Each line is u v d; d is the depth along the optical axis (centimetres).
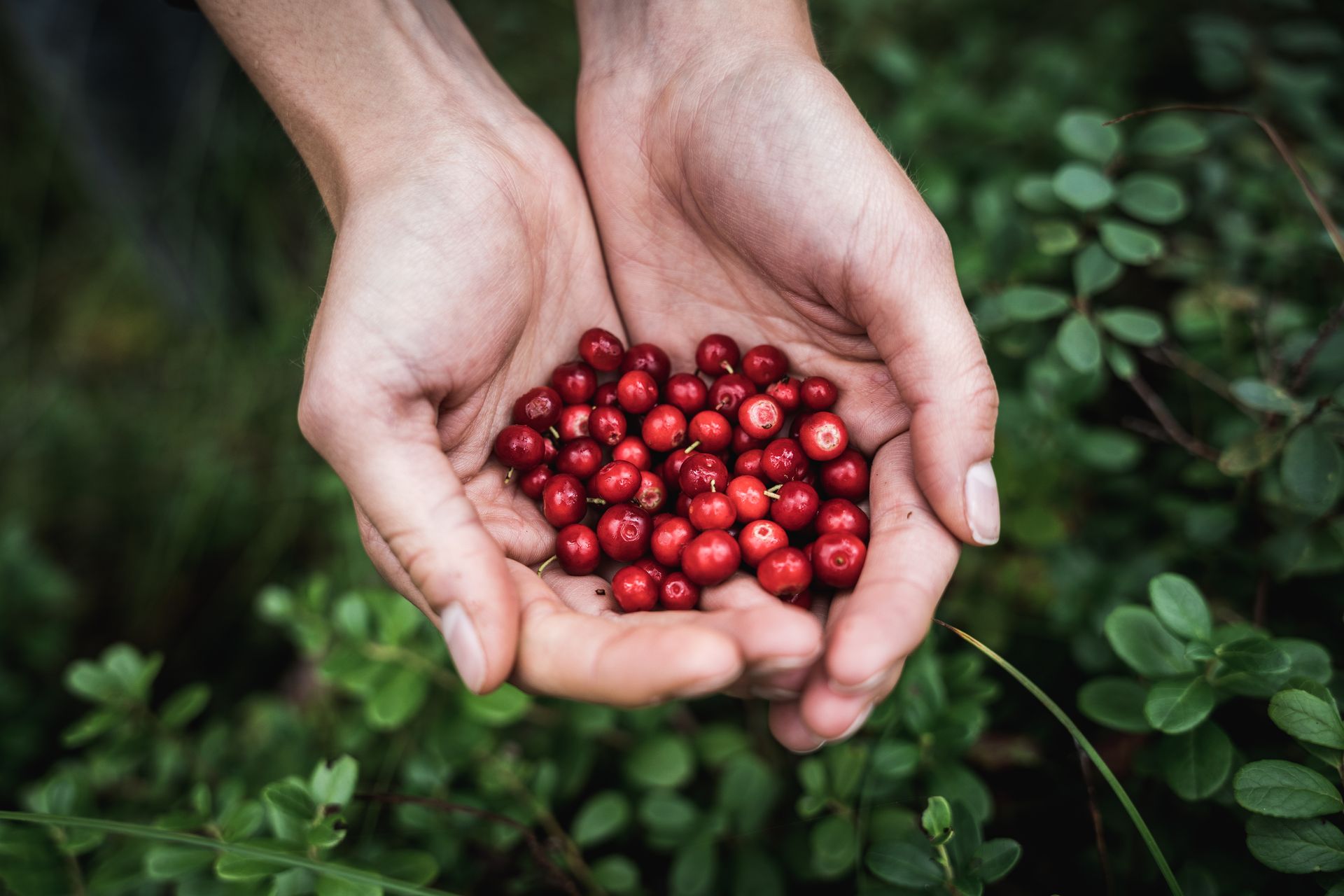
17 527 31
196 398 37
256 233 38
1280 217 28
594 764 25
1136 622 20
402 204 21
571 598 21
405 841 23
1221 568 23
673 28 23
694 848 22
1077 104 31
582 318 25
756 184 22
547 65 36
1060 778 22
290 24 22
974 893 18
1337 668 22
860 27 35
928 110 30
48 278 43
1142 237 23
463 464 22
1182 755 19
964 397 19
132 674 24
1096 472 26
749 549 21
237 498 34
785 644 17
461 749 23
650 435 24
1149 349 27
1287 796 17
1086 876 21
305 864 19
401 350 20
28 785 28
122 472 36
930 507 20
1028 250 26
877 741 22
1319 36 29
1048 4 36
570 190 24
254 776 25
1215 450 24
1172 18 34
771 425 23
